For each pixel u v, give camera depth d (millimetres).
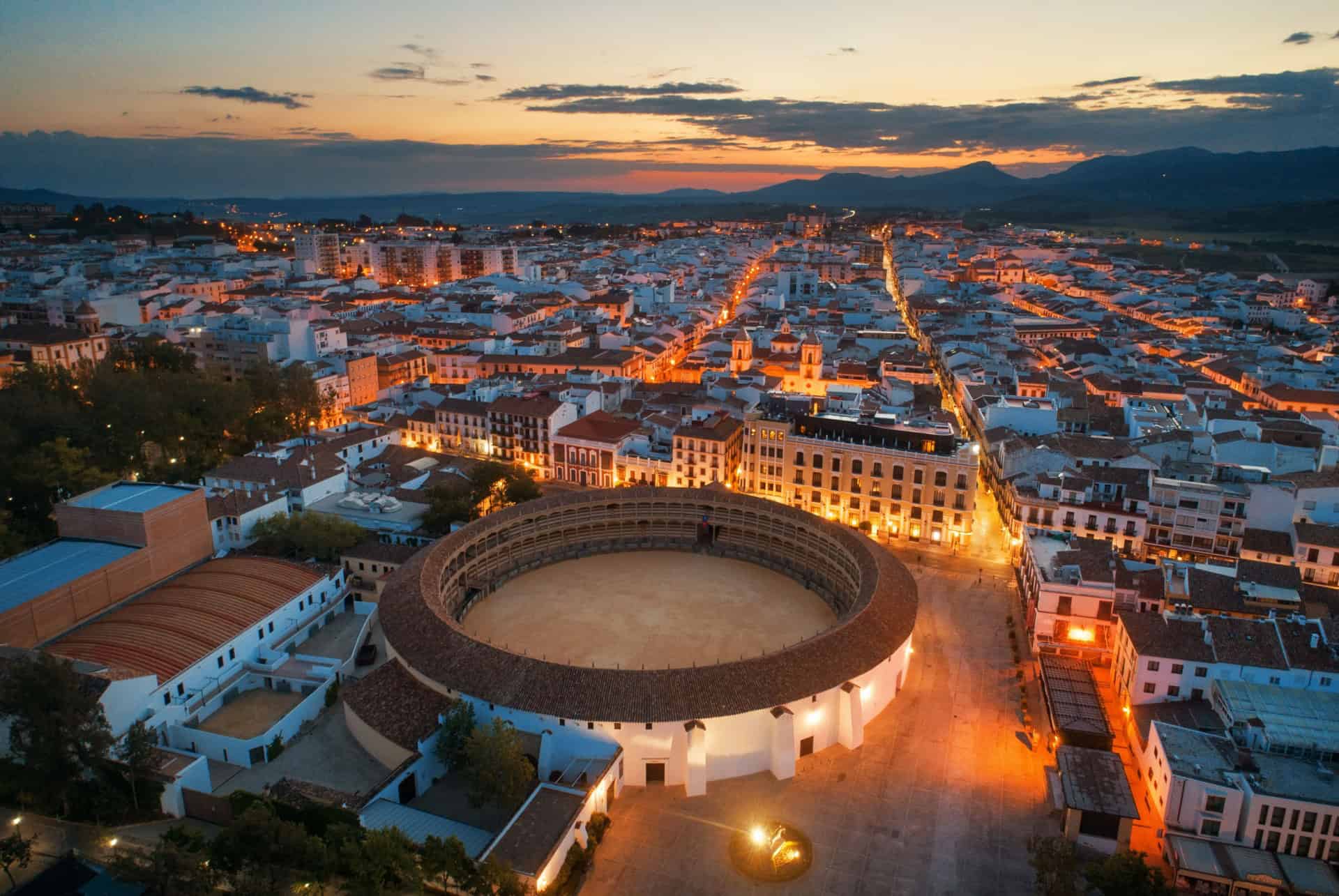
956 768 104062
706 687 101688
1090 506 155375
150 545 131750
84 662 102312
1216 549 147250
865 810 96812
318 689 115188
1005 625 140250
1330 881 82125
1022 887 85812
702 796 98750
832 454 182625
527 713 99688
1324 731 95188
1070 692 111375
